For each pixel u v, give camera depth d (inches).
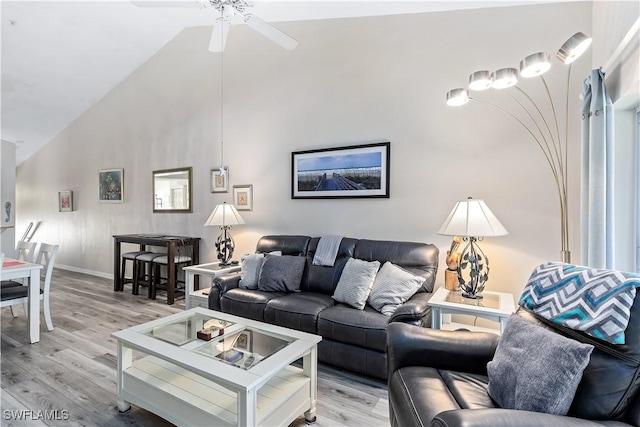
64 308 153.6
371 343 87.6
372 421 75.0
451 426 37.3
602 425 39.7
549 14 100.0
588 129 80.2
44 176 264.4
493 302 88.0
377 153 125.2
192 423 65.8
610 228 74.2
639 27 62.1
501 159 105.8
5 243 232.2
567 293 55.9
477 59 109.6
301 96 143.6
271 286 118.2
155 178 194.9
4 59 169.2
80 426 71.5
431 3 111.1
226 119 166.4
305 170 141.6
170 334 81.9
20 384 87.2
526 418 38.6
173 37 183.6
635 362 43.5
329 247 123.6
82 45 171.9
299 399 71.8
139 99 201.5
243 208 160.7
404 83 121.3
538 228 100.8
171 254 162.2
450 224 90.9
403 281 98.3
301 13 132.9
